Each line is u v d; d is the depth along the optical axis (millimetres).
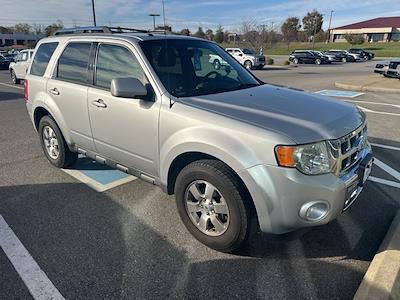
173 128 2947
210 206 2873
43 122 4688
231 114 2729
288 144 2408
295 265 2787
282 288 2535
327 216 2539
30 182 4387
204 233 2975
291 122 2615
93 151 4023
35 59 4863
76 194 4039
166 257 2885
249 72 4148
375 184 4277
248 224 2699
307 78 20062
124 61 3467
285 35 75438
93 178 4504
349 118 2904
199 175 2816
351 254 2932
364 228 3311
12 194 4043
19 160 5242
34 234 3213
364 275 2650
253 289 2527
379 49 58812
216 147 2641
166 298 2443
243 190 2646
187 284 2574
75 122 4082
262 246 3027
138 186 4254
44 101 4473
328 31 82688
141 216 3543
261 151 2475
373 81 16406
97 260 2844
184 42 3773
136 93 3025
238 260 2848
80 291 2508
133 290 2518
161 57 3396
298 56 37656
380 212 3604
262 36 53875
